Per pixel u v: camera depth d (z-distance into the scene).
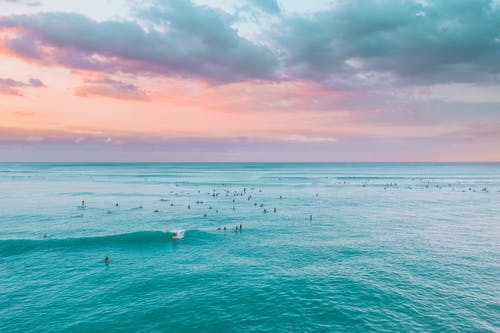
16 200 97.56
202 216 73.56
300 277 35.97
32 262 40.91
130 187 143.75
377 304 29.66
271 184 167.62
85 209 82.38
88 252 45.25
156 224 64.25
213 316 27.73
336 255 43.78
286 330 25.58
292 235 55.19
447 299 30.56
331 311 28.41
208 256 43.69
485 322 26.50
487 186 154.12
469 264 40.06
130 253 44.94
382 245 48.75
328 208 86.38
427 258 42.38
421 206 90.06
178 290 32.72
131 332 25.42
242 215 75.25
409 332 25.06
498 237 53.81
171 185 156.75
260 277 36.03
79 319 27.22
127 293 32.06
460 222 67.00
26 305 29.53
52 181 174.38
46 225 62.41
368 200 103.06
